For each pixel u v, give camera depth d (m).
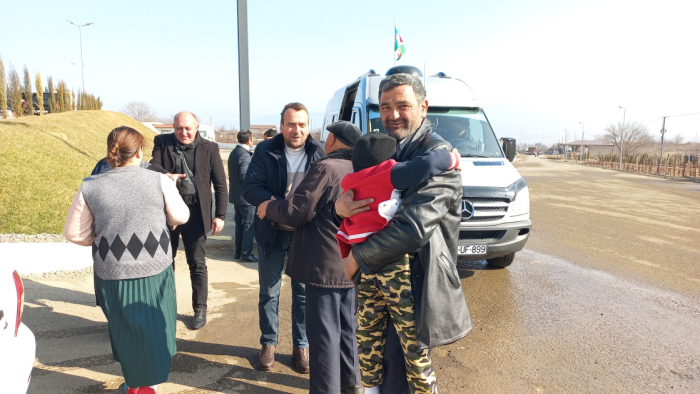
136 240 2.56
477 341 3.92
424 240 1.93
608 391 3.13
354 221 2.07
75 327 3.87
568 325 4.32
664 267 6.54
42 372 3.11
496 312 4.62
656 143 135.00
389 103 2.22
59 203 7.19
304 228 2.74
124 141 2.58
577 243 8.14
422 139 2.20
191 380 3.13
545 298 5.09
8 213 6.50
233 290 5.11
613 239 8.55
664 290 5.46
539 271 6.21
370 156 2.08
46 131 14.20
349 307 2.88
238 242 6.43
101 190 2.52
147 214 2.60
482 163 5.75
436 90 6.64
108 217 2.52
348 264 2.24
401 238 1.92
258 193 3.22
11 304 2.06
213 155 3.97
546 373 3.37
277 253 3.26
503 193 5.26
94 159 11.74
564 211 12.47
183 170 3.82
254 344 3.75
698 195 19.20
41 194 7.29
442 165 1.94
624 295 5.25
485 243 5.24
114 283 2.54
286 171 3.34
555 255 7.19
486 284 5.57
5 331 1.98
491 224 5.21
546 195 17.19
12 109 26.39
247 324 4.15
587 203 14.62
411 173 1.90
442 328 2.04
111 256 2.53
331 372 2.67
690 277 6.05
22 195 7.07
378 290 2.29
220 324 4.14
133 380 2.61
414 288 2.09
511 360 3.57
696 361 3.62
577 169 46.91
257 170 3.33
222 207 4.04
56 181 8.03
